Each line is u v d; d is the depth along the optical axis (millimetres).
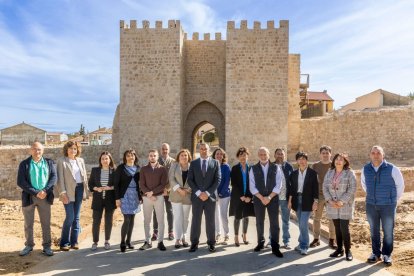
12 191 22656
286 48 27156
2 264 7633
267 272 7125
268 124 27125
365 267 7441
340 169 8102
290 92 29938
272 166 8477
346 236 7934
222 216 9320
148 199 8695
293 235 10180
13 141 59219
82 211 15180
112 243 9367
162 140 27188
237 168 9156
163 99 27266
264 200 8250
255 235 10234
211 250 8508
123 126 27500
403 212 14227
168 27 27312
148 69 27406
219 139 30609
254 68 27250
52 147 26328
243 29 27266
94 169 8883
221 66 29984
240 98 27234
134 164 9070
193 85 30203
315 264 7609
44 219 8281
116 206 8805
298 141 29797
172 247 8914
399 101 46219
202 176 8531
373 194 7820
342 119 29766
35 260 7922
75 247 8797
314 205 8352
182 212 8953
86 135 75375
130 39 27562
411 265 7578
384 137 29656
